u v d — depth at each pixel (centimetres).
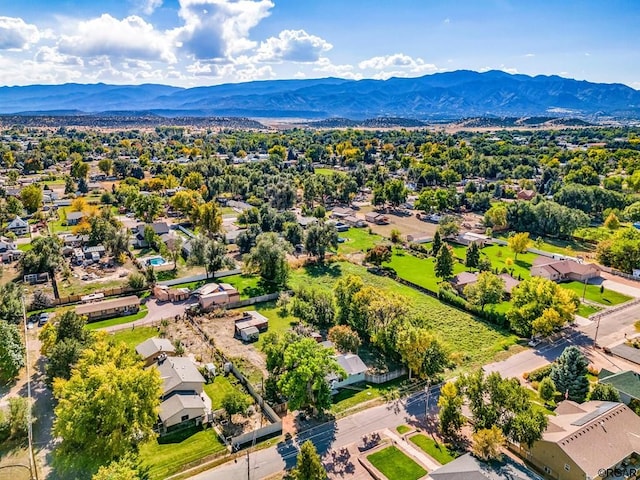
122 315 8988
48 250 11094
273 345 6669
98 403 4834
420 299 9906
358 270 11762
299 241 13388
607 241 12394
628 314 9244
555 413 6006
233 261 11675
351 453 5378
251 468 5119
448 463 4953
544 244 14125
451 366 7238
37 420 5862
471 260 11712
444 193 18100
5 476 4938
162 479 4909
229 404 5834
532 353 7725
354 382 6900
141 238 13662
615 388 6328
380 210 18638
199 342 7944
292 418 6050
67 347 6375
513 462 4994
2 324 6838
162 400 5991
